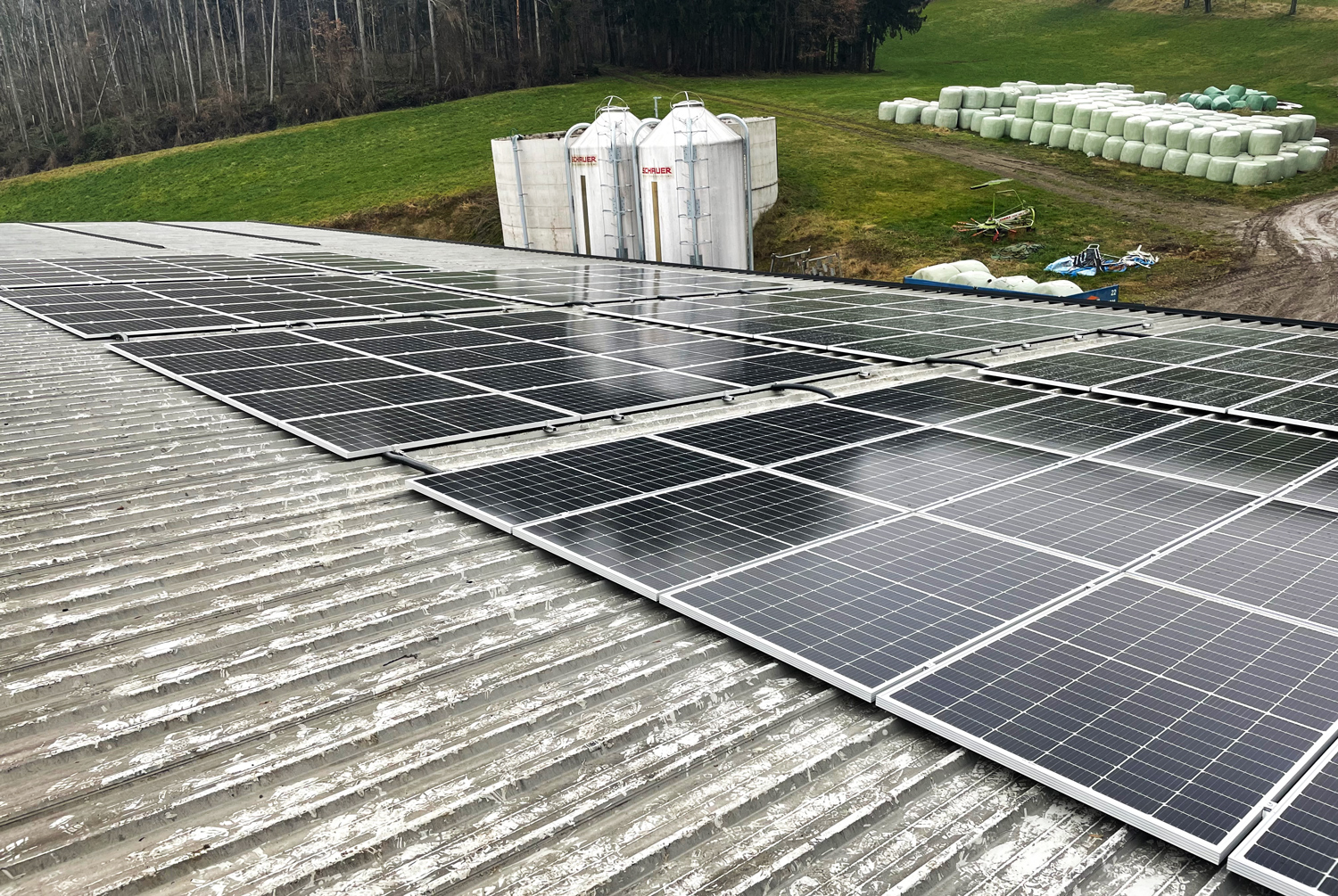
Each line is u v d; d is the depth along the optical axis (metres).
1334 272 51.56
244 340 17.14
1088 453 10.41
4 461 10.78
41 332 17.81
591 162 52.66
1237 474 9.62
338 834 5.11
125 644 7.02
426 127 99.94
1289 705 5.54
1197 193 66.38
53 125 121.88
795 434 11.28
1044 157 75.88
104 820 5.16
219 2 128.00
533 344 16.97
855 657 6.30
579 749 5.76
